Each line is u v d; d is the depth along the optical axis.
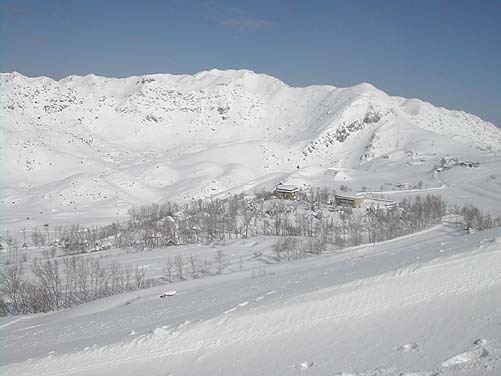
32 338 42.78
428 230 113.38
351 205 160.00
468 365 20.94
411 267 34.53
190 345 29.53
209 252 107.75
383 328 27.30
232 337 29.72
